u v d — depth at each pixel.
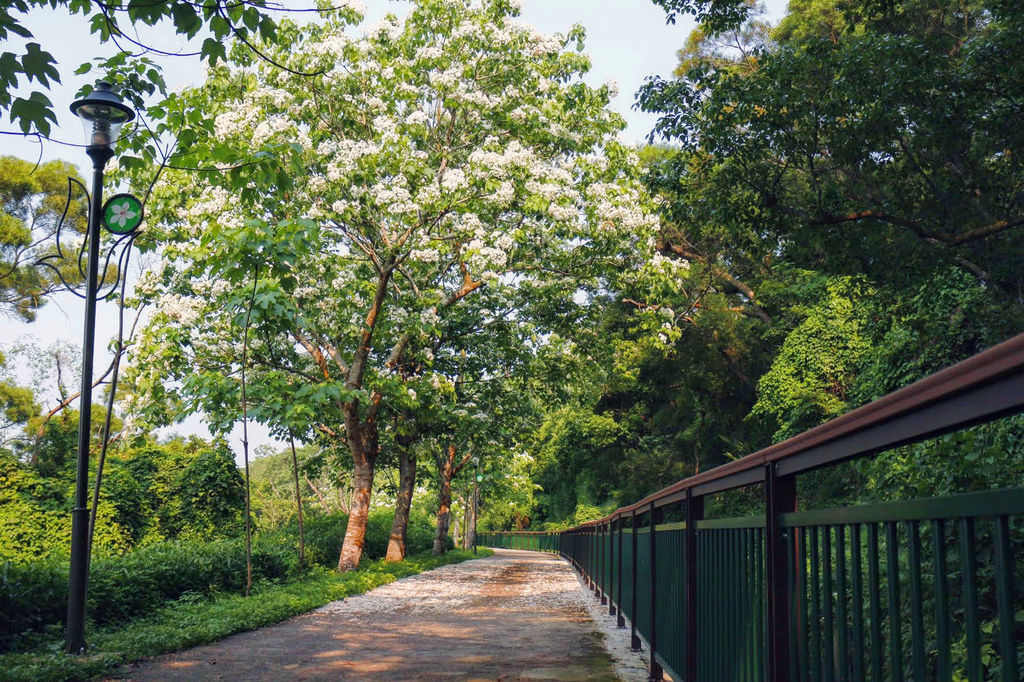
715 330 28.23
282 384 16.41
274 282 12.93
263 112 17.44
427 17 18.45
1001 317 12.66
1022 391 1.31
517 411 24.20
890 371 15.54
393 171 17.52
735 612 3.86
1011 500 1.42
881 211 11.62
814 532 2.66
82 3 5.11
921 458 5.16
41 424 33.00
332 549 23.22
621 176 19.22
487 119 18.86
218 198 16.34
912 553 1.88
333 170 16.91
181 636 8.59
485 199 16.94
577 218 17.62
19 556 15.35
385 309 19.25
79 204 29.39
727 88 12.02
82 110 8.01
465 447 27.80
